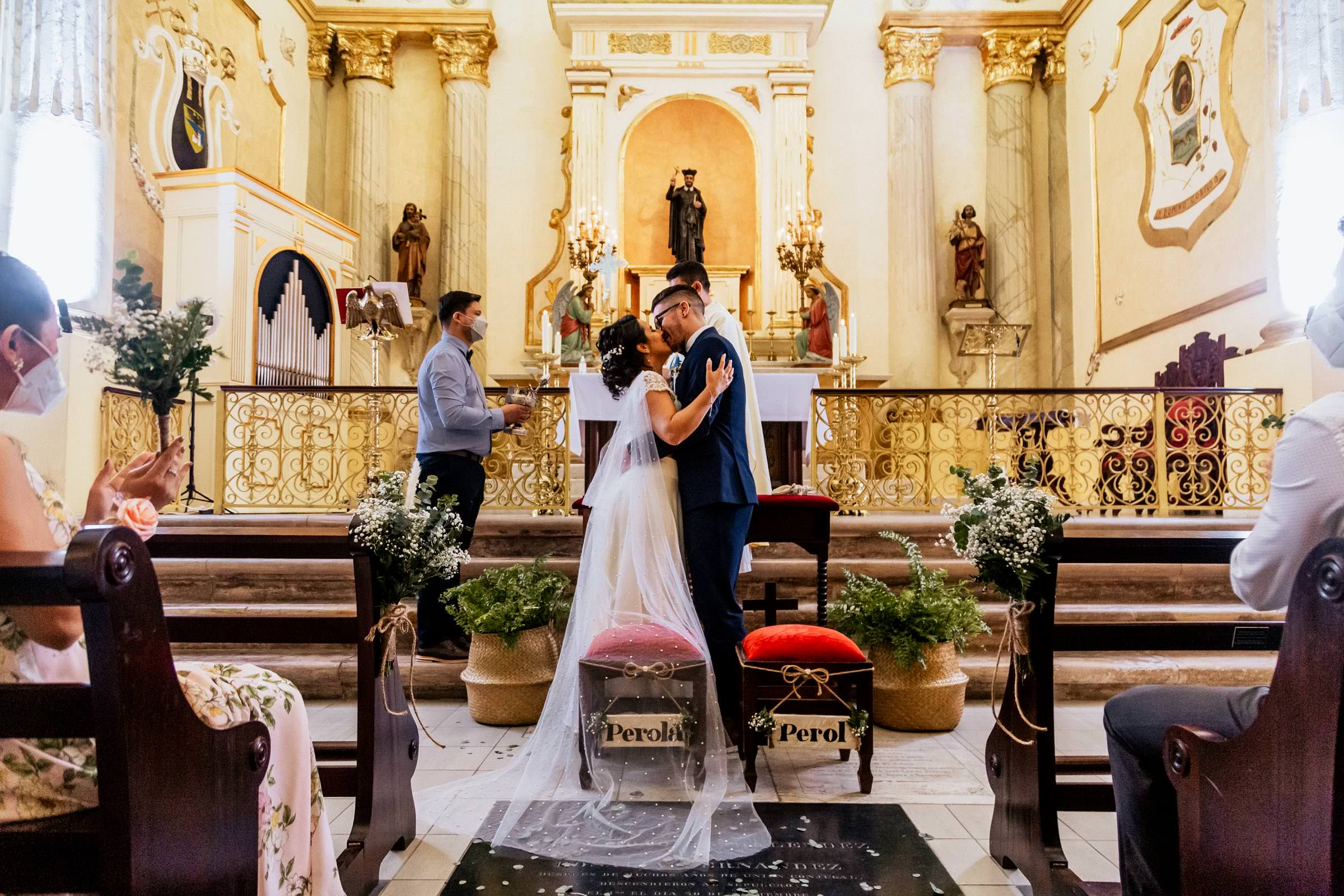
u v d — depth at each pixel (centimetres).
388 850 265
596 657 313
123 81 770
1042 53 1202
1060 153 1177
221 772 163
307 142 1168
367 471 686
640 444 350
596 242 1045
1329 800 141
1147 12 975
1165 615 491
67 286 677
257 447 691
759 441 454
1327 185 670
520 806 301
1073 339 1145
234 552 256
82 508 659
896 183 1191
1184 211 887
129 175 771
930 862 270
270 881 192
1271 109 707
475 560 534
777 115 1169
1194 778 179
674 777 328
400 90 1223
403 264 1163
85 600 128
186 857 150
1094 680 453
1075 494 735
